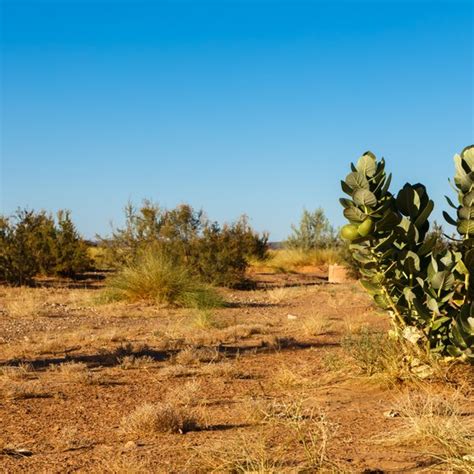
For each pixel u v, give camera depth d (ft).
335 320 47.93
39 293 69.05
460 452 16.48
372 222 24.26
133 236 81.51
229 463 15.61
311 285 81.20
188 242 80.53
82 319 51.34
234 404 23.50
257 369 30.53
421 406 20.80
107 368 31.30
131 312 54.70
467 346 24.30
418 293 25.63
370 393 24.72
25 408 23.41
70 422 21.47
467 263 24.82
